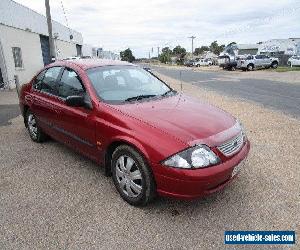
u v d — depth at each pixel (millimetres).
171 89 4941
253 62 33531
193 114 3764
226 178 3365
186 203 3715
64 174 4559
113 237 3121
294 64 36281
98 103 4008
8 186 4215
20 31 18453
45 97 5172
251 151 5383
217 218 3406
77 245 3010
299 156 5113
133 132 3471
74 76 4598
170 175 3182
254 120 7723
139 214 3508
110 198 3859
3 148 5754
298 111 8984
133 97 4246
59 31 29141
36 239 3105
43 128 5520
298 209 3529
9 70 16344
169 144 3221
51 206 3691
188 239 3078
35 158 5199
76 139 4457
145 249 2945
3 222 3393
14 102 11469
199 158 3166
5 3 16359
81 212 3557
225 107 9750
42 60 23031
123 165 3678
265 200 3732
